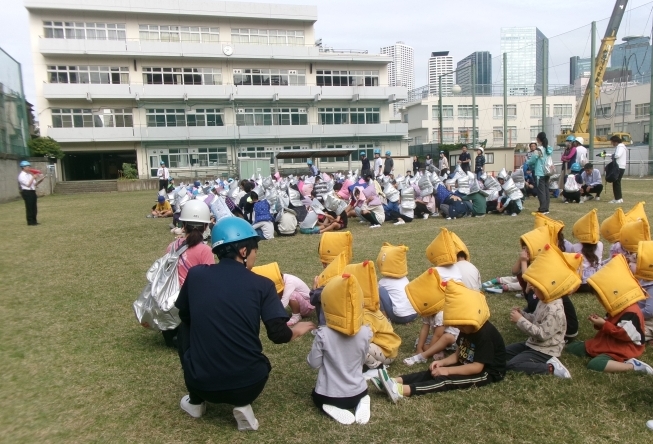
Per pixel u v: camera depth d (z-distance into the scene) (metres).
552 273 3.54
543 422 2.94
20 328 4.89
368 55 41.72
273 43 40.25
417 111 47.91
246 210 10.24
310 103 41.00
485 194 11.52
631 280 3.66
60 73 35.69
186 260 4.11
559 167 19.94
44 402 3.40
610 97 24.50
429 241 8.58
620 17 23.34
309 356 3.22
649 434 2.79
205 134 38.03
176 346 4.33
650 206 10.82
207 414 3.22
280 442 2.85
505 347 3.72
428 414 3.07
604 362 3.54
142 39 37.34
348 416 3.04
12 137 22.73
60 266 7.70
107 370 3.90
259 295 2.95
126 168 35.31
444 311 3.38
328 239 4.95
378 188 12.43
